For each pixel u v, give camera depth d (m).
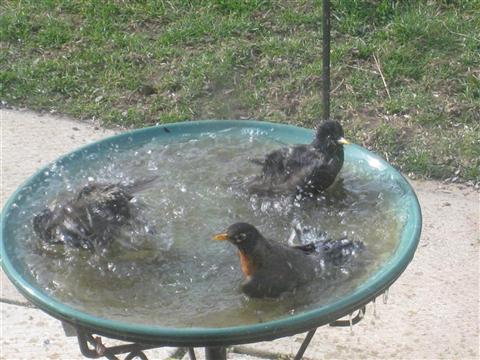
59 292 3.35
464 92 7.30
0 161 6.89
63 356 5.01
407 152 6.68
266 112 7.30
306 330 3.00
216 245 3.69
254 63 7.90
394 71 7.57
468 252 5.67
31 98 7.73
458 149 6.66
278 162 4.16
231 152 4.37
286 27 8.34
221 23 8.45
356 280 3.32
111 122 7.38
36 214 3.75
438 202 6.18
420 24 8.05
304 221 3.86
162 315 3.20
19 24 8.71
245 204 4.01
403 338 4.98
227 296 3.32
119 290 3.37
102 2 8.96
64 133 7.25
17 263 3.49
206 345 2.93
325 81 4.88
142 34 8.50
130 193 3.94
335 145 4.07
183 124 4.52
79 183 4.02
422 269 5.52
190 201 4.00
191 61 7.98
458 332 5.02
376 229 3.71
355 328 5.06
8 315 5.34
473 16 8.24
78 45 8.39
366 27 8.19
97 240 3.63
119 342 5.14
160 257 3.58
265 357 4.91
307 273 3.32
